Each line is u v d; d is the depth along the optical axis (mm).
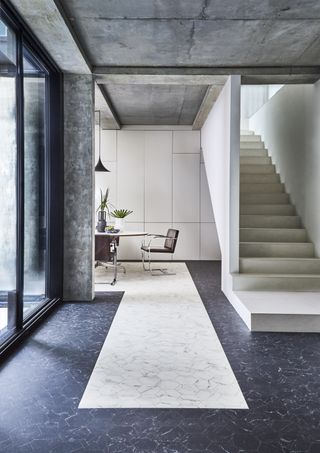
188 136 8922
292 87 6164
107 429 2102
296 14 3578
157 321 4137
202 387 2602
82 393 2508
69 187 4953
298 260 5148
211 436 2045
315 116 5254
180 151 8930
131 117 8180
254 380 2715
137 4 3385
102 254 6031
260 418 2221
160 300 5090
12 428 2104
